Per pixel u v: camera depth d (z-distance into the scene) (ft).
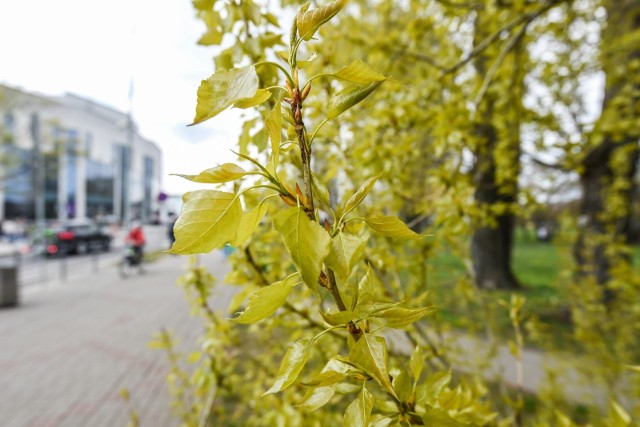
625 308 11.47
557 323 21.44
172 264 52.80
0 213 123.54
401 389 2.39
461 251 7.47
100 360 18.07
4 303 28.30
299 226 1.58
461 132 6.53
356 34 9.83
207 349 6.53
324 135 5.64
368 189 1.86
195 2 3.91
